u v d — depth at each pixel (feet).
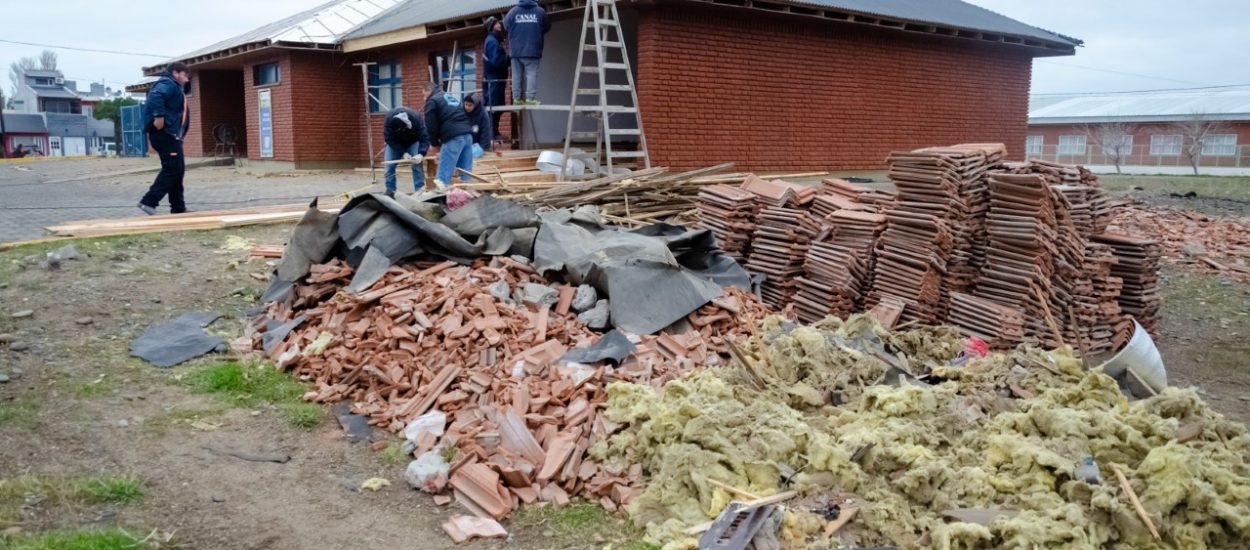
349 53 66.28
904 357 22.84
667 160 47.06
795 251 28.73
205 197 47.39
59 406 19.33
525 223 26.05
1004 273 26.07
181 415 19.47
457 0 63.93
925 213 26.48
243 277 27.96
